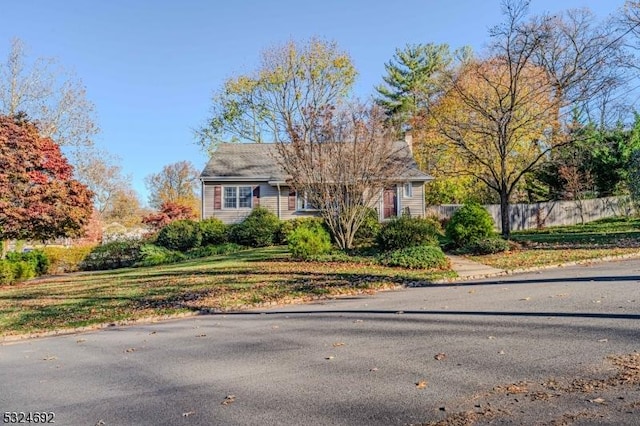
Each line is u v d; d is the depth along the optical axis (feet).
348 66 109.81
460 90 60.18
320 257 45.83
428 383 12.75
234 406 12.14
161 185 189.78
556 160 65.46
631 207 82.74
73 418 12.09
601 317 18.78
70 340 23.08
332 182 48.19
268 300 29.89
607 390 11.26
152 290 35.70
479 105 58.95
